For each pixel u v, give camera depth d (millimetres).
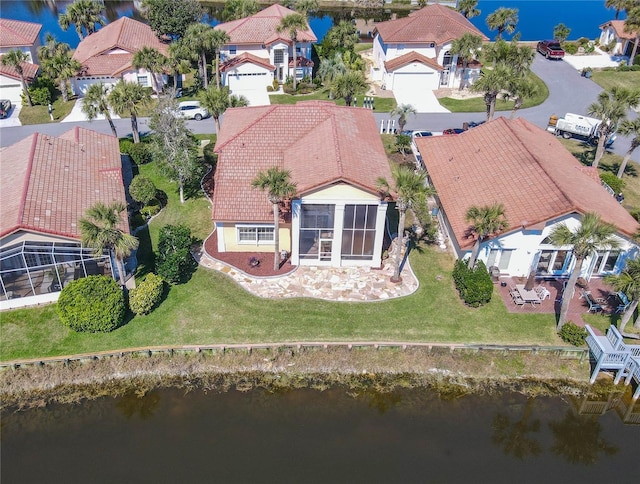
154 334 32500
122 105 48250
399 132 53719
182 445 27453
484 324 33531
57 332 32531
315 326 33062
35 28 75438
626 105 43781
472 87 49562
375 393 30594
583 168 42875
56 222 33656
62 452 27094
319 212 35156
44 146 41438
